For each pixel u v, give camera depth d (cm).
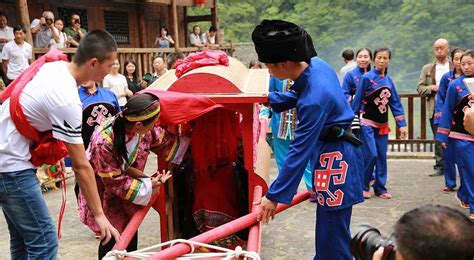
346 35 3566
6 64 810
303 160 262
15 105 255
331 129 280
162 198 329
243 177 353
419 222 118
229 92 311
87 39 256
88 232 470
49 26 925
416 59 3272
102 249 313
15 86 263
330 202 285
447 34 3177
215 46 1506
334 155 282
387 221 477
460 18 3209
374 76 530
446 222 117
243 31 3638
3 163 262
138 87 795
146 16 1420
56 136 250
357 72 555
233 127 344
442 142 494
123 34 1335
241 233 339
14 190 265
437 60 657
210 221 348
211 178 349
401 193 574
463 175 484
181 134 355
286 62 265
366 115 535
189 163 364
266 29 268
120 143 277
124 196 283
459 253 114
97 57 255
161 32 1328
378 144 546
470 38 3186
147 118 272
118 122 277
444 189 579
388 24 3497
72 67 260
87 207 308
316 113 262
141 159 302
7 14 1027
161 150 323
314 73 270
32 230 272
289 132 497
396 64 3312
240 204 354
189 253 238
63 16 1169
